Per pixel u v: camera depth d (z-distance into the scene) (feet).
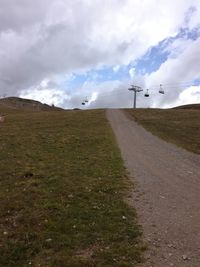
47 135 137.49
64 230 39.52
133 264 32.45
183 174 73.05
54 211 45.68
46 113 286.05
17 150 98.73
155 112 276.41
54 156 88.84
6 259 33.37
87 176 66.23
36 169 72.02
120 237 37.83
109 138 130.72
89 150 100.22
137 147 112.47
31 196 52.24
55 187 57.47
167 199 53.78
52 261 32.76
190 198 54.75
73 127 171.94
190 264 32.89
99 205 48.44
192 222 43.70
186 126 178.81
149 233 39.63
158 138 137.90
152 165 82.23
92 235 38.22
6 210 46.52
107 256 33.68
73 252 34.53
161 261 33.24
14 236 38.27
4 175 67.00
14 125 187.73
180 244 37.06
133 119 225.15
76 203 49.16
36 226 40.86
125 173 71.15
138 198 53.62
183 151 106.63
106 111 299.17
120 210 46.47
